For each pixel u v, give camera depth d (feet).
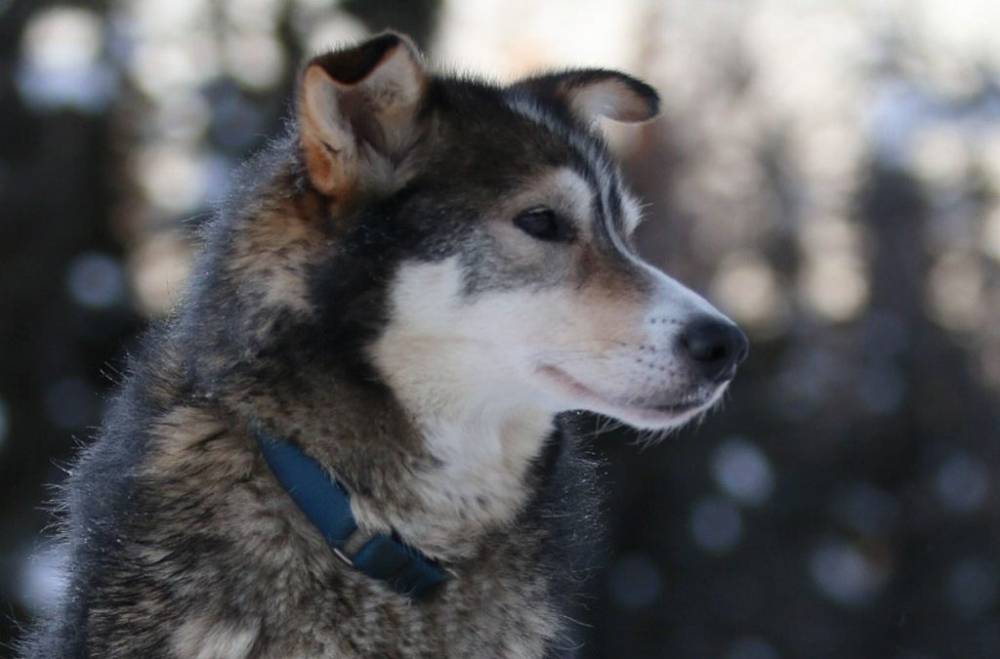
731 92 57.52
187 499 14.28
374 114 14.88
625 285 15.29
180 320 15.35
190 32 47.80
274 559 14.11
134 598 14.17
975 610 52.03
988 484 53.31
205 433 14.40
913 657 51.72
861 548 52.60
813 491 52.80
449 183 15.01
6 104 45.96
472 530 14.82
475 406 14.80
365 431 14.44
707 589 50.88
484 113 15.48
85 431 42.50
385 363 14.49
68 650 14.55
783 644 50.72
